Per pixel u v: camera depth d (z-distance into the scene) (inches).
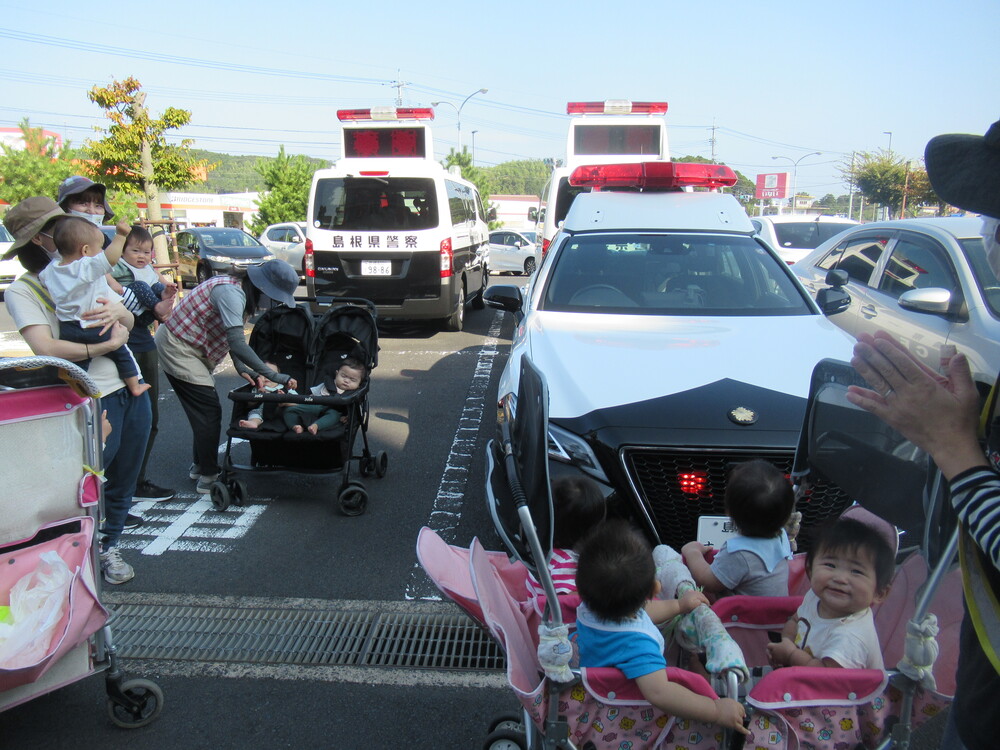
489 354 377.1
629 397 133.8
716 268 195.0
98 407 106.2
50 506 102.6
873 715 74.4
